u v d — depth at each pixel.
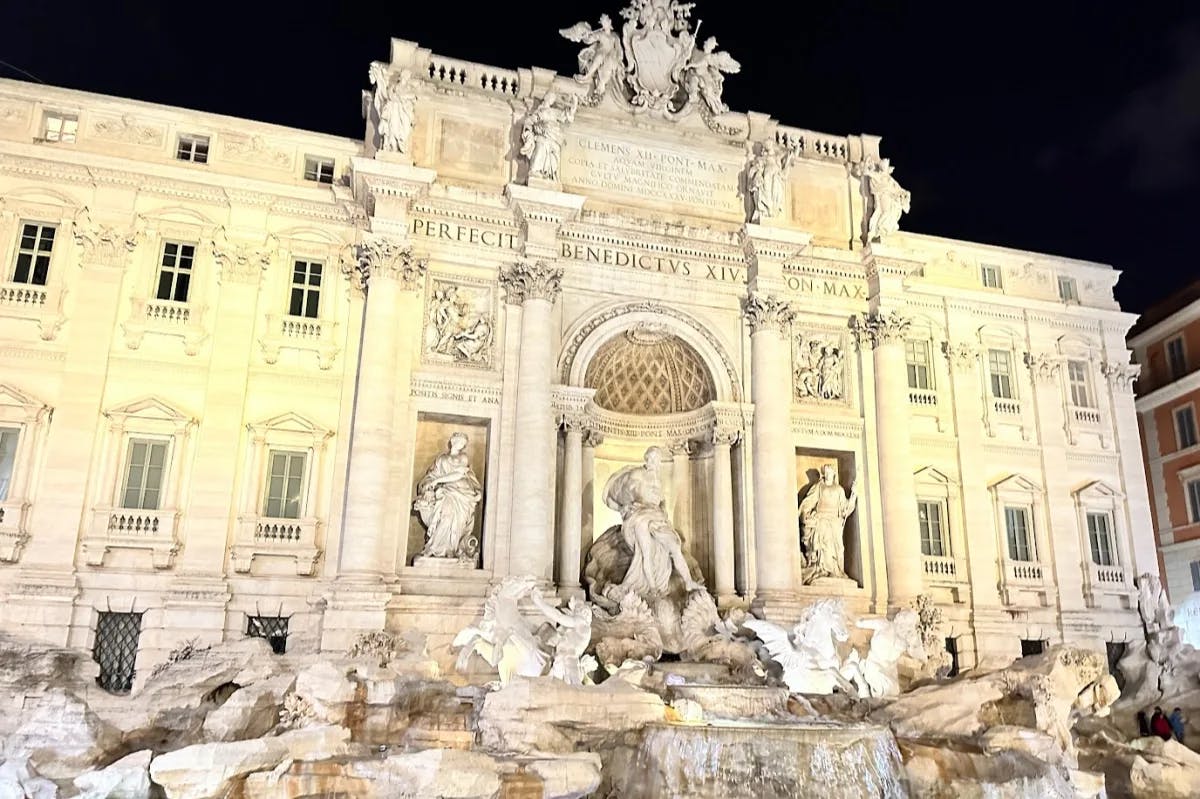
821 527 33.78
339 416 29.73
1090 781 21.09
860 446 34.88
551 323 31.41
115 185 29.69
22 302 28.28
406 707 21.02
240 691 21.00
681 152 35.19
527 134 32.25
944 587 34.88
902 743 21.12
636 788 19.05
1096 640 35.84
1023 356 38.59
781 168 35.16
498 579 29.17
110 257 29.17
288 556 28.34
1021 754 20.70
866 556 33.84
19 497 26.86
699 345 33.81
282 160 31.67
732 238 34.31
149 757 17.19
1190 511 43.06
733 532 32.94
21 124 29.41
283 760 16.50
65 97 29.92
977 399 37.31
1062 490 37.34
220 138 31.17
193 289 29.66
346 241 31.30
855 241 36.47
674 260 34.06
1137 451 38.97
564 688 20.34
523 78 33.72
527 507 29.47
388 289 29.67
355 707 20.33
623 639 27.62
